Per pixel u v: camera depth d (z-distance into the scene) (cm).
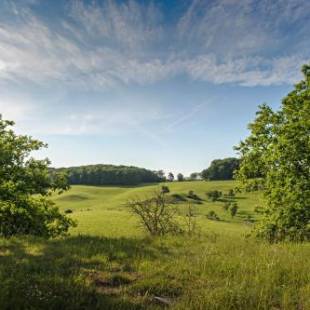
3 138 2064
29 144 2108
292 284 770
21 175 2048
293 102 2438
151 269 862
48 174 2136
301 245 1295
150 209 2836
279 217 2172
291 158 2259
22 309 591
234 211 10400
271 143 2431
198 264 908
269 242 1496
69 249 1046
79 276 756
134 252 1047
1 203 1889
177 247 1197
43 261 895
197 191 15725
